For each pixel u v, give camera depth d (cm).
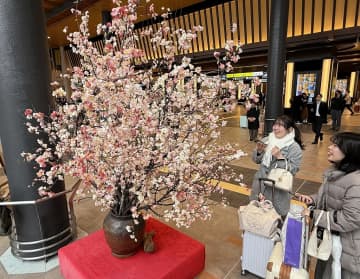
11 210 241
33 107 209
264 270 199
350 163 148
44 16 217
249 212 196
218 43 1109
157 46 147
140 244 188
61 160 154
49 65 222
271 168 236
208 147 150
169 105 136
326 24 867
